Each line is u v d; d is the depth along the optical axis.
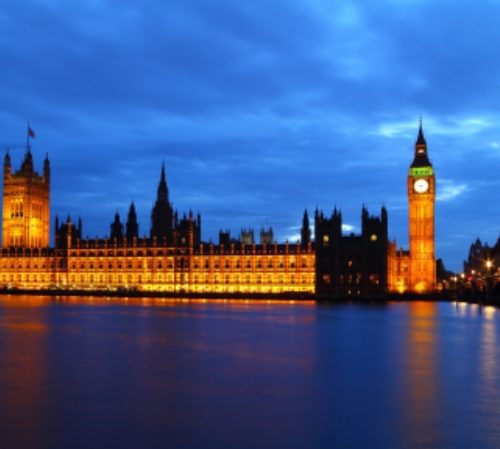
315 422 31.75
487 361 52.19
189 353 58.12
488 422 31.67
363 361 52.50
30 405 35.41
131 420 32.12
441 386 40.78
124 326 90.62
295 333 80.00
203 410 34.31
